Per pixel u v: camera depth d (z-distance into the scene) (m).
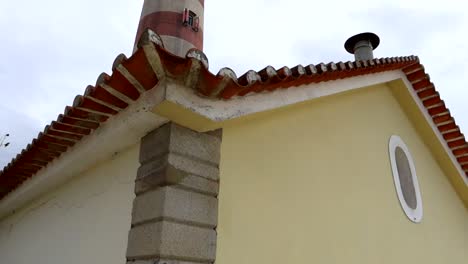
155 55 2.03
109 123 2.83
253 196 2.88
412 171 5.37
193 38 7.01
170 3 7.16
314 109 3.94
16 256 4.85
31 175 4.37
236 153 2.89
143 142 2.75
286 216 3.08
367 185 4.27
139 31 7.10
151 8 7.17
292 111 3.60
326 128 4.01
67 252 3.55
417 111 5.82
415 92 5.72
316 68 3.26
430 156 6.14
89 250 3.16
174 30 6.85
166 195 2.32
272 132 3.29
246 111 2.67
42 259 4.05
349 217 3.78
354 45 6.91
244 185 2.84
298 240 3.09
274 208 3.00
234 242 2.61
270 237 2.88
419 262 4.60
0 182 4.67
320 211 3.45
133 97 2.45
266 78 2.58
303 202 3.30
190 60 2.08
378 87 5.40
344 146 4.18
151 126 2.63
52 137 3.20
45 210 4.47
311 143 3.70
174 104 2.28
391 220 4.42
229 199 2.69
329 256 3.34
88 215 3.40
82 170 3.73
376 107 5.20
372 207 4.19
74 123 2.90
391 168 4.88
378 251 3.98
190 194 2.45
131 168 2.93
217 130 2.80
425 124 5.91
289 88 3.09
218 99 2.50
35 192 4.59
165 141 2.50
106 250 2.89
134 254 2.37
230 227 2.62
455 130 5.84
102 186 3.33
